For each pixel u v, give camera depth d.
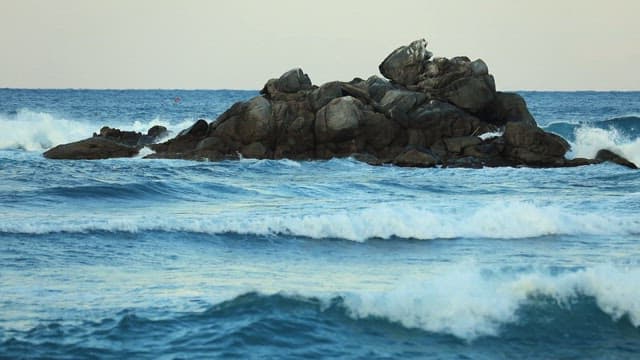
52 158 62.72
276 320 19.11
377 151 63.22
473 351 18.17
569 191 47.47
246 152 62.56
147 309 20.41
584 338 19.16
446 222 33.62
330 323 19.17
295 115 63.38
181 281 24.45
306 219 32.97
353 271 26.55
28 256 27.33
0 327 18.80
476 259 28.73
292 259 28.64
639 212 37.84
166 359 17.06
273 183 49.25
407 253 29.88
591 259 28.61
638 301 20.06
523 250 30.38
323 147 62.94
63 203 39.19
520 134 62.00
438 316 19.47
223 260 28.22
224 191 44.75
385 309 19.62
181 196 42.69
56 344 17.75
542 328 19.30
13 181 45.97
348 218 33.12
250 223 32.47
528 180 53.00
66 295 22.11
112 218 34.44
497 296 20.41
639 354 18.47
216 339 18.17
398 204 39.22
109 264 26.86
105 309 20.48
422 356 17.78
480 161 61.50
